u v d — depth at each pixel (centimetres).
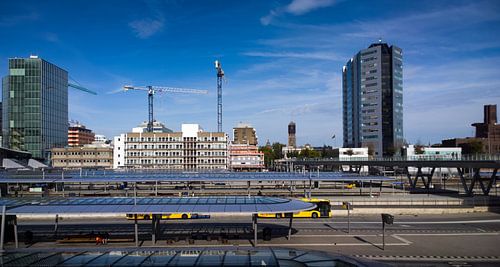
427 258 4572
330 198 8788
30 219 7012
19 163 16675
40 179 9262
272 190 11119
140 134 18838
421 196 9231
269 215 7144
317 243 5219
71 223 6550
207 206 4762
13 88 19288
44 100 19875
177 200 5112
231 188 11662
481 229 6209
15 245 4891
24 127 19275
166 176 9912
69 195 9794
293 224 6550
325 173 11831
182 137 18925
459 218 7200
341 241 5344
